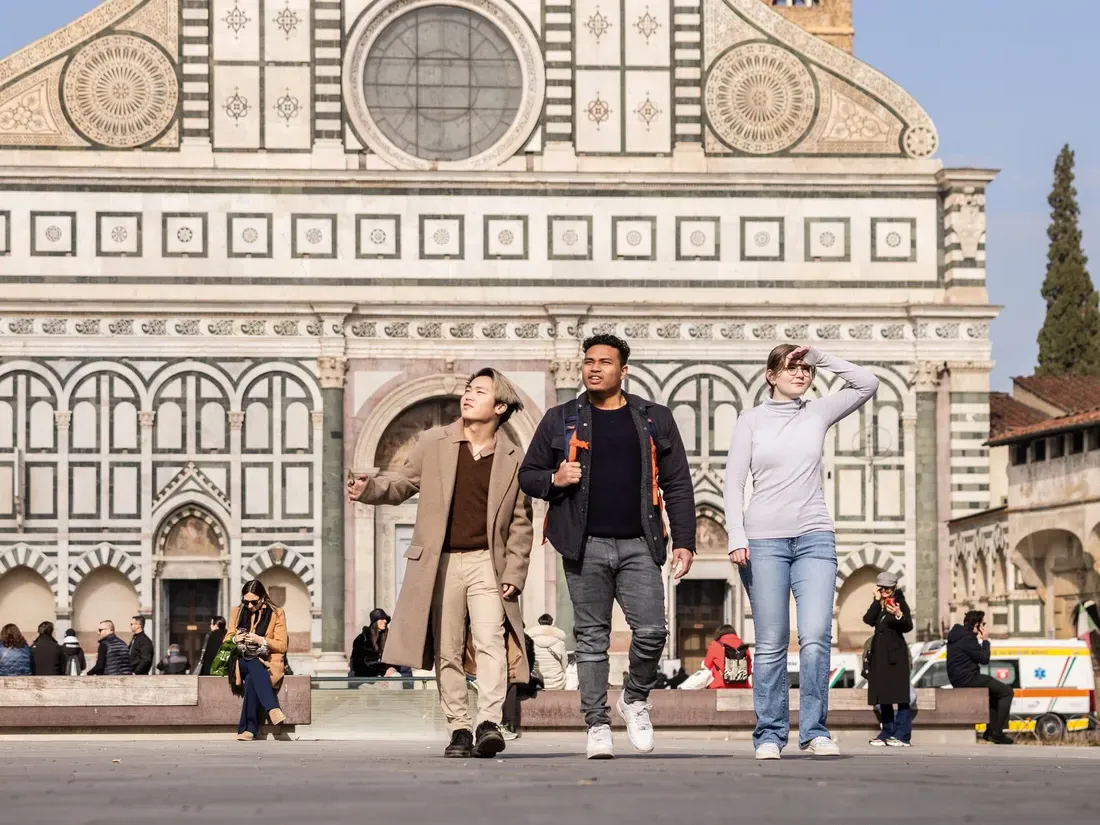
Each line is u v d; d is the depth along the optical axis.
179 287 52.81
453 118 54.12
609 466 15.77
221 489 52.59
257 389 52.75
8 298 52.22
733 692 30.53
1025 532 48.78
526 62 54.28
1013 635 49.12
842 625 53.72
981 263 53.69
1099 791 11.24
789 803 10.22
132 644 41.72
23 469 52.25
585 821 9.14
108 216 52.84
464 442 16.42
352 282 53.28
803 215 54.25
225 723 29.58
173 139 53.19
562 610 52.75
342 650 52.44
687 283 53.88
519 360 53.31
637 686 16.48
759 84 54.53
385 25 54.03
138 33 53.34
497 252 53.72
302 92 53.69
